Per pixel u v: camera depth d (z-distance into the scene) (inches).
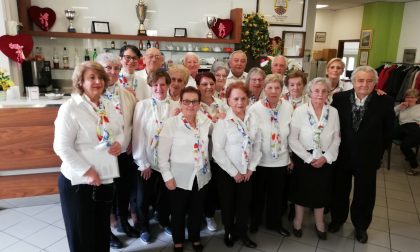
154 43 200.2
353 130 93.9
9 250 92.0
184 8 206.5
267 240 99.8
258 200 100.5
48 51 186.5
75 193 67.2
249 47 208.1
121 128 73.6
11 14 152.1
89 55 193.0
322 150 93.4
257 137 90.7
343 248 96.7
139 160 88.5
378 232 106.9
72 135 64.9
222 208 93.2
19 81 147.3
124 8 195.0
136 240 97.3
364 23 335.0
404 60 314.3
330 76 116.4
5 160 106.3
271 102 93.0
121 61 94.7
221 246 96.1
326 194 96.5
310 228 107.6
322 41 402.6
